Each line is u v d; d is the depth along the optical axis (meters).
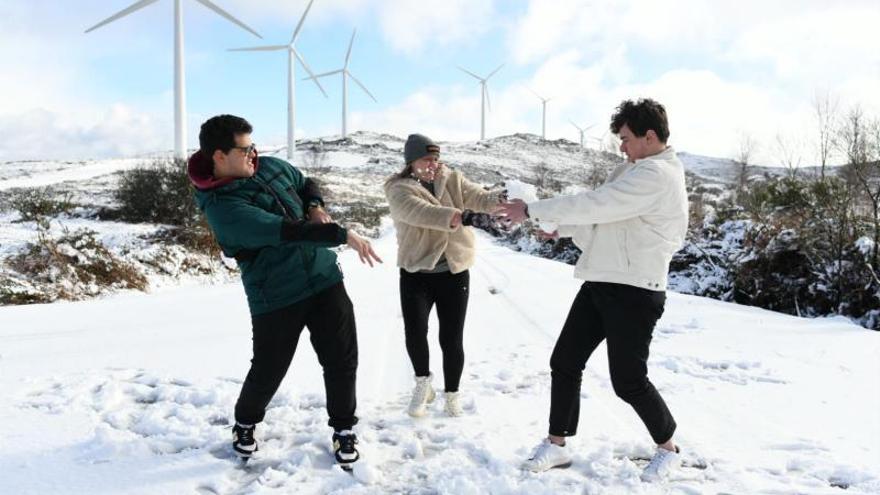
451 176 3.63
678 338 5.66
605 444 3.03
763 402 3.81
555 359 2.85
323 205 3.03
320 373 4.29
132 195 15.30
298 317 2.76
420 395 3.47
